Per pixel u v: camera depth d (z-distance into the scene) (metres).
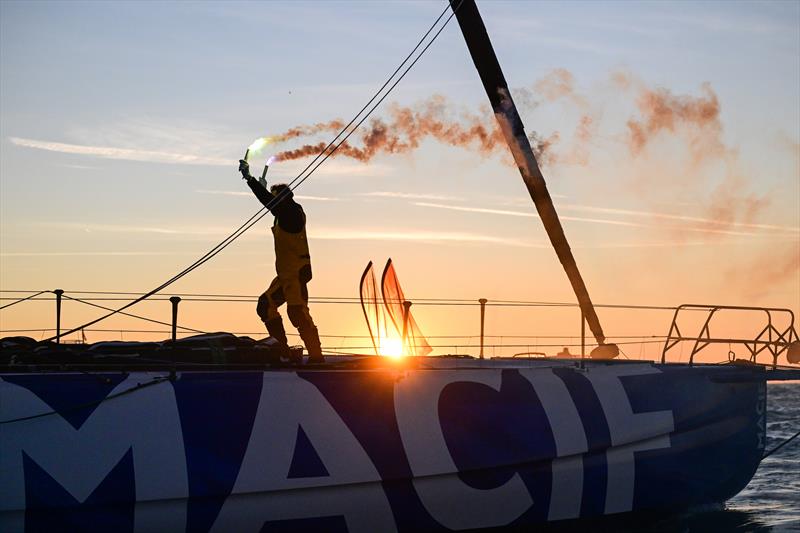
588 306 14.85
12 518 9.85
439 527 12.02
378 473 11.53
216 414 10.87
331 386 11.58
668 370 14.30
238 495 10.77
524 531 12.76
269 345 12.30
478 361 15.49
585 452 13.15
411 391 12.05
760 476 19.47
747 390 15.05
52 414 10.20
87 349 11.55
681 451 14.16
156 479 10.38
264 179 12.59
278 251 12.41
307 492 11.17
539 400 12.91
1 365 10.52
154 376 10.80
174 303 12.15
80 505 10.05
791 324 15.13
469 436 12.23
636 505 13.76
